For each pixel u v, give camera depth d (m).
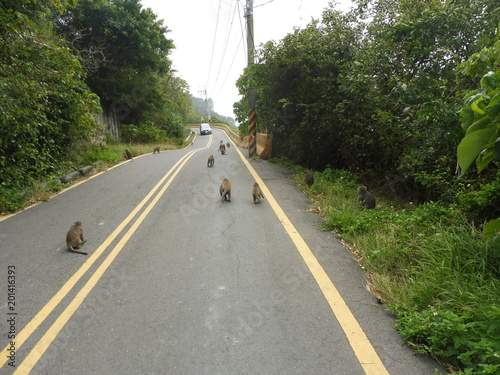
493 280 3.61
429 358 2.88
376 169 10.61
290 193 8.70
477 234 4.64
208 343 3.13
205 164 14.30
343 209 6.68
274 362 2.88
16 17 7.94
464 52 7.31
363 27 10.27
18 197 7.84
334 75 10.98
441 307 3.37
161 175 11.62
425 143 7.05
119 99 24.78
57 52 10.69
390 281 4.02
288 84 13.06
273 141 16.95
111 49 23.25
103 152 15.14
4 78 8.31
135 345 3.12
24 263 4.82
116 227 6.29
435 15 6.99
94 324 3.43
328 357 2.92
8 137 8.91
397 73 7.96
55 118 11.47
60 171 11.09
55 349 3.07
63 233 6.02
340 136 11.65
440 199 7.02
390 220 5.91
